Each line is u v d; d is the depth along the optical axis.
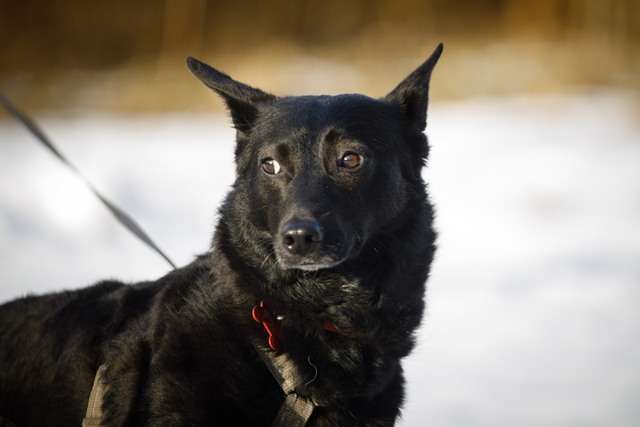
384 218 4.91
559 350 9.06
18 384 4.79
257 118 5.16
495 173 18.00
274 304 4.61
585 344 9.20
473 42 34.12
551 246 13.18
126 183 17.16
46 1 38.94
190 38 37.00
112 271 11.72
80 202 14.98
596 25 34.19
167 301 4.65
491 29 36.34
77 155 20.11
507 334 9.57
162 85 30.97
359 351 4.60
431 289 11.34
